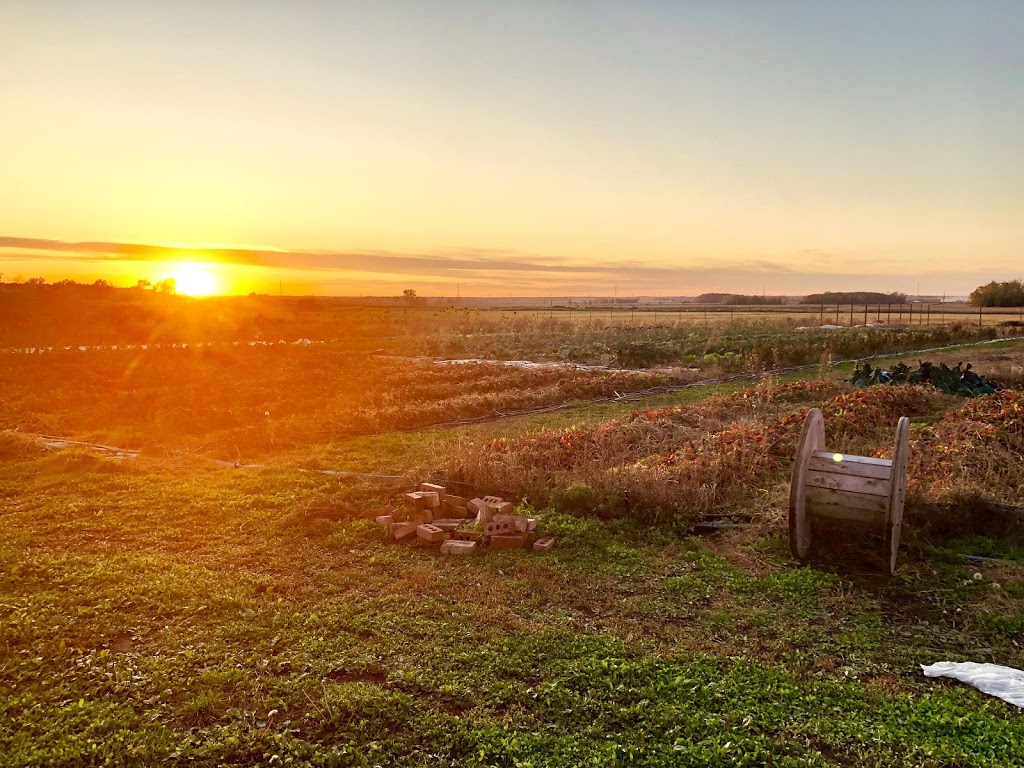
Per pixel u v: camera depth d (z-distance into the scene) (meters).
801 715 4.73
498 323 46.81
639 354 29.30
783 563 7.61
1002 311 90.56
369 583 7.03
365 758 4.21
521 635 5.86
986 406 14.10
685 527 8.71
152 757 4.24
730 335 37.81
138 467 11.64
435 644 5.69
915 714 4.75
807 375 24.53
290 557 7.72
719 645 5.80
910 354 30.98
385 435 15.00
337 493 9.91
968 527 8.31
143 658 5.41
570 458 11.40
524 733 4.50
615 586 7.06
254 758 4.28
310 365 25.16
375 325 43.09
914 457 10.36
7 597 6.40
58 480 10.82
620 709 4.75
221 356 26.52
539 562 7.59
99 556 7.59
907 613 6.49
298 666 5.30
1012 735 4.49
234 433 14.39
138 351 27.03
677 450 11.64
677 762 4.23
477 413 17.67
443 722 4.60
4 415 16.62
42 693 4.90
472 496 9.99
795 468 7.43
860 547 7.80
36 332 33.47
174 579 6.89
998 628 6.13
